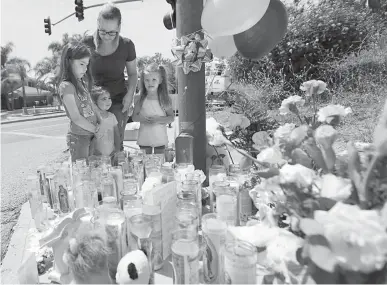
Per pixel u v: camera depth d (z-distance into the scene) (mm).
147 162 1635
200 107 1747
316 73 6047
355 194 650
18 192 4090
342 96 4332
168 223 1071
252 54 1682
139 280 799
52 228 996
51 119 19078
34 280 986
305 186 674
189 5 1632
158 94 2555
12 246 1440
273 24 1537
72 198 1441
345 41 6262
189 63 1674
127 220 957
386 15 6781
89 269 831
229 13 1300
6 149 7820
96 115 2293
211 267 885
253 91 4770
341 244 512
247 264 739
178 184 1293
